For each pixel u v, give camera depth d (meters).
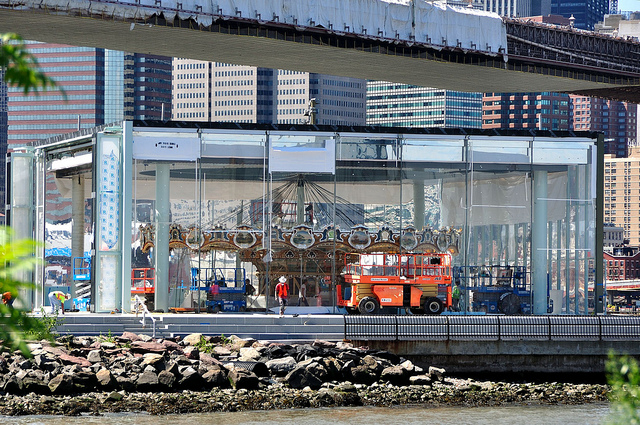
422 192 70.12
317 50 132.38
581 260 71.50
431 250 70.06
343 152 69.62
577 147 71.75
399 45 137.88
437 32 141.12
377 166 69.81
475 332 59.72
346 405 48.78
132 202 67.00
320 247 68.94
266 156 68.81
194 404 46.12
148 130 67.31
